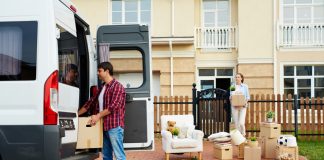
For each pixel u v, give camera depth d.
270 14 17.77
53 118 5.16
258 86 17.72
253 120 13.11
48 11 5.30
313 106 12.93
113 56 7.48
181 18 17.78
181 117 9.94
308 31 17.67
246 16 17.84
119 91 6.62
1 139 5.13
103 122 6.63
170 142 9.19
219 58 18.23
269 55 17.73
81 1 18.09
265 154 9.74
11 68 5.25
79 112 6.76
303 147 11.36
